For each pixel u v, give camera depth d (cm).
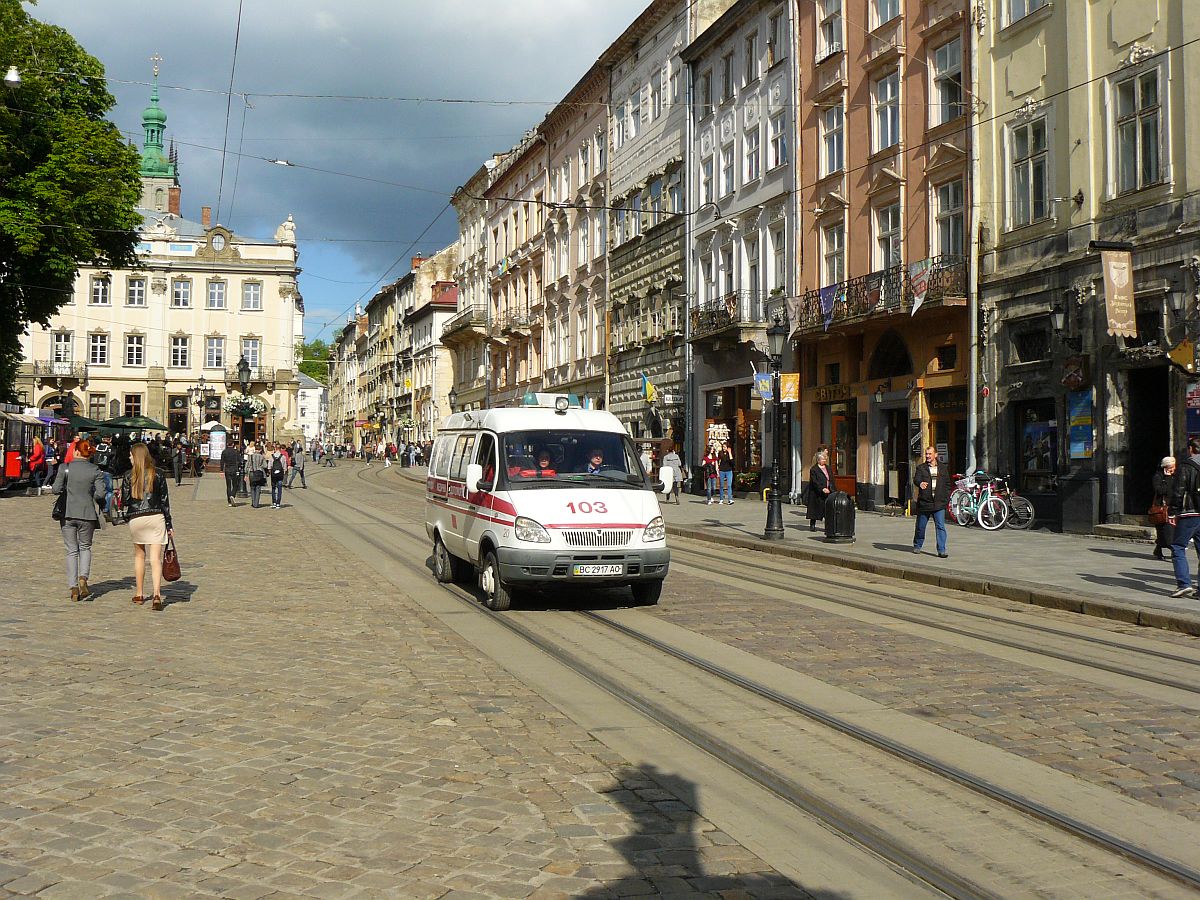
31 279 3459
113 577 1366
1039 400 2131
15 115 3231
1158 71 1844
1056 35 2073
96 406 7438
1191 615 1055
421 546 1883
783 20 3092
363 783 537
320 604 1170
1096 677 813
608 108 4394
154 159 9162
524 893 409
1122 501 1909
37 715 655
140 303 7512
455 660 870
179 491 3747
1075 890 425
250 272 7650
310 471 6084
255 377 7569
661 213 3869
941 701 731
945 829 493
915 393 2480
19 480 3538
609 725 673
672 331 3762
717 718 689
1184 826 493
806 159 2972
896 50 2564
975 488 2180
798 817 508
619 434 1235
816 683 786
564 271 4941
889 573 1502
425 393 8206
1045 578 1355
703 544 2012
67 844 447
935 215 2436
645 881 425
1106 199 1952
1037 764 586
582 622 1067
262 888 407
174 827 469
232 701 706
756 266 3269
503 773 561
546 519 1099
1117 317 1780
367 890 407
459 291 7025
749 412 3306
